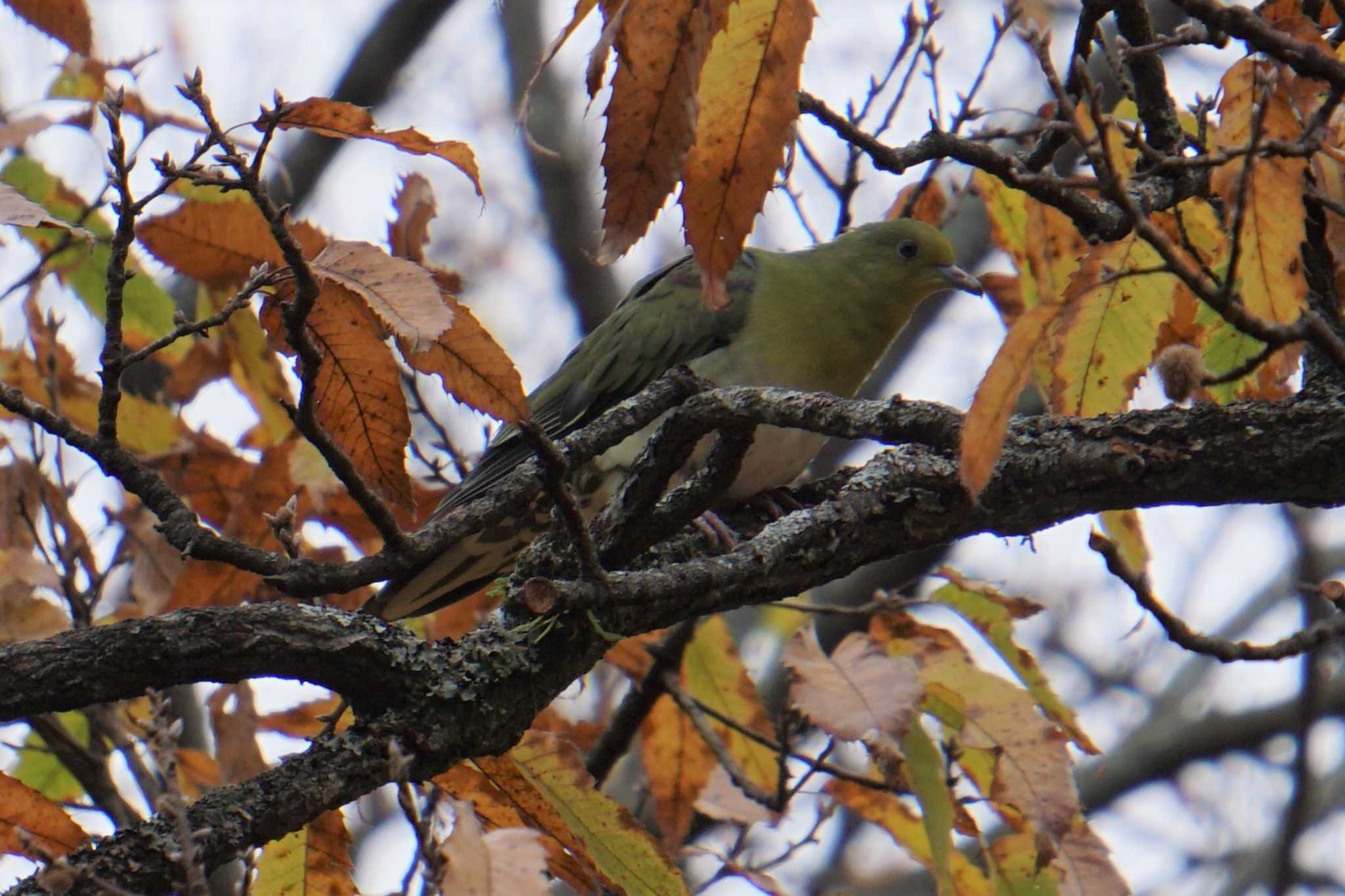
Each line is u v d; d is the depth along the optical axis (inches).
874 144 277.3
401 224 318.3
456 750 247.1
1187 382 242.7
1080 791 754.2
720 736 378.0
